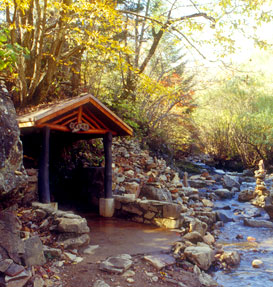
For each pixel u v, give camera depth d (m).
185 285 4.17
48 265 4.09
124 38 12.99
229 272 5.10
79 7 7.30
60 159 9.59
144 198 8.95
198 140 21.41
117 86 14.32
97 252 4.86
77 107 7.04
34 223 5.27
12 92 8.63
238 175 17.48
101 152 11.33
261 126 19.50
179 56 17.52
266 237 7.41
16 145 3.18
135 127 13.99
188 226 6.75
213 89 22.75
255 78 21.80
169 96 10.51
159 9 14.52
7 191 2.98
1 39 4.25
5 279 3.27
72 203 8.89
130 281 4.00
